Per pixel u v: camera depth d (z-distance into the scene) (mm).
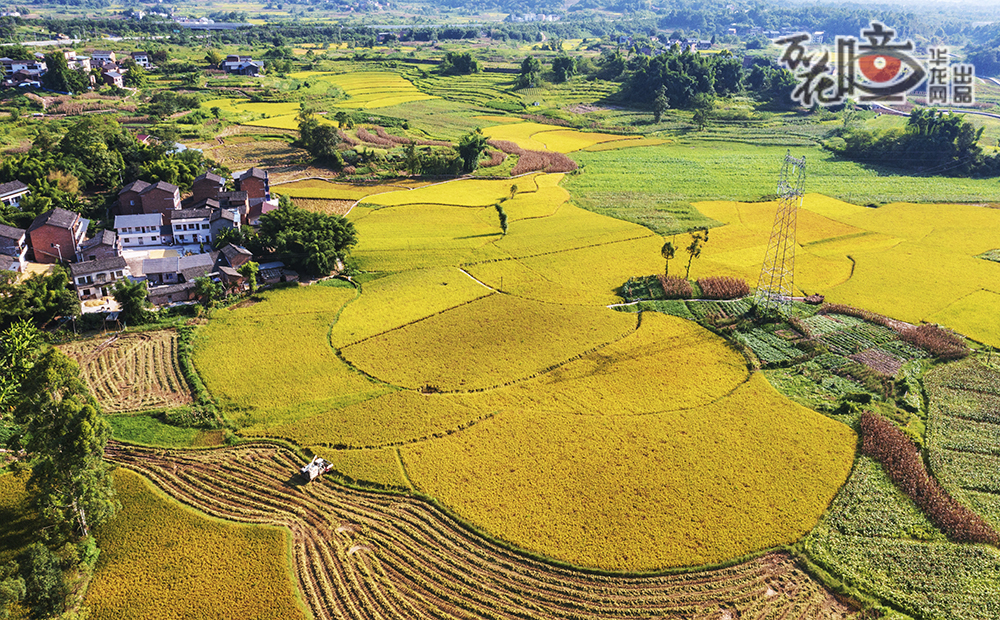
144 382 92812
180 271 119938
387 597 62375
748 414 88875
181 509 70812
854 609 62000
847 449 82438
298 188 179125
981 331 112750
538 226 160250
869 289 128375
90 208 150875
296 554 66688
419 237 150500
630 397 92312
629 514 71688
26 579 57812
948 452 82312
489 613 60969
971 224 166250
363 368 97812
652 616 61125
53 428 61688
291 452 80375
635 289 124250
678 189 192000
